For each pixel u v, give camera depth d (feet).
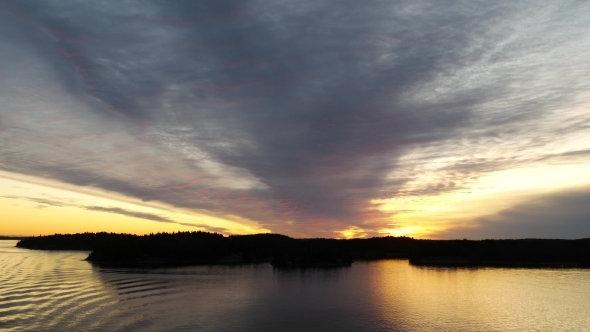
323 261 504.43
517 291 271.08
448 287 289.94
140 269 392.47
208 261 517.14
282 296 242.78
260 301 224.74
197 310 198.18
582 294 259.19
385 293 258.98
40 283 273.54
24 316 177.47
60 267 398.42
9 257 540.52
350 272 399.85
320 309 204.54
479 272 408.87
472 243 613.93
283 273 382.42
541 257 552.00
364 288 281.13
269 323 175.32
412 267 469.57
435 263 531.50
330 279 334.65
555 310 207.41
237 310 199.72
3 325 163.53
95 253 508.12
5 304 199.82
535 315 195.93
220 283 297.94
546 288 286.25
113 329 161.58
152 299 224.33
